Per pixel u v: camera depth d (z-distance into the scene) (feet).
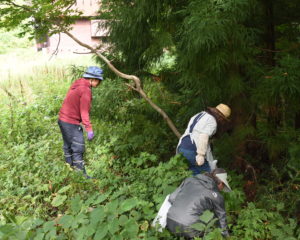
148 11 15.89
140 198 13.65
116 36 17.94
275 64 16.84
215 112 15.10
